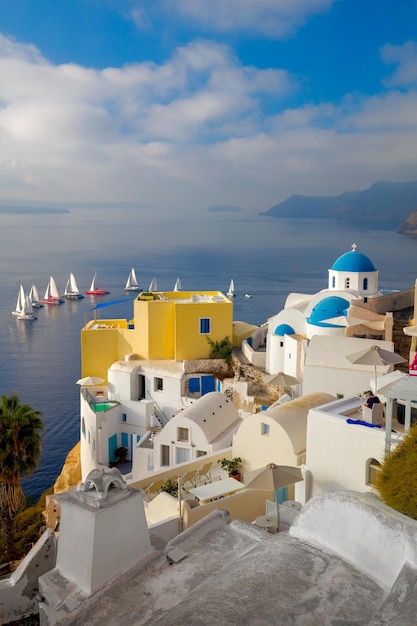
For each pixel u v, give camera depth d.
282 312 47.00
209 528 13.25
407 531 8.28
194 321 51.78
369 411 21.02
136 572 11.53
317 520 9.66
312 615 7.73
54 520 31.12
